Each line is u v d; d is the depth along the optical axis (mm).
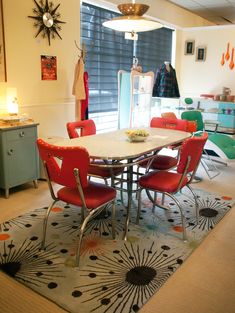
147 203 3242
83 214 2705
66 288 1895
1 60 3414
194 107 6188
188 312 1722
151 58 6172
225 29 6070
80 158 1944
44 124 4051
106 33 5055
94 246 2381
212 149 4160
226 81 6258
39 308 1733
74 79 4203
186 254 2293
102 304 1767
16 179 3340
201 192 3564
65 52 4180
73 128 3111
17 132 3256
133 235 2562
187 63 6691
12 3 3412
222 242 2477
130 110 5078
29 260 2180
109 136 2984
